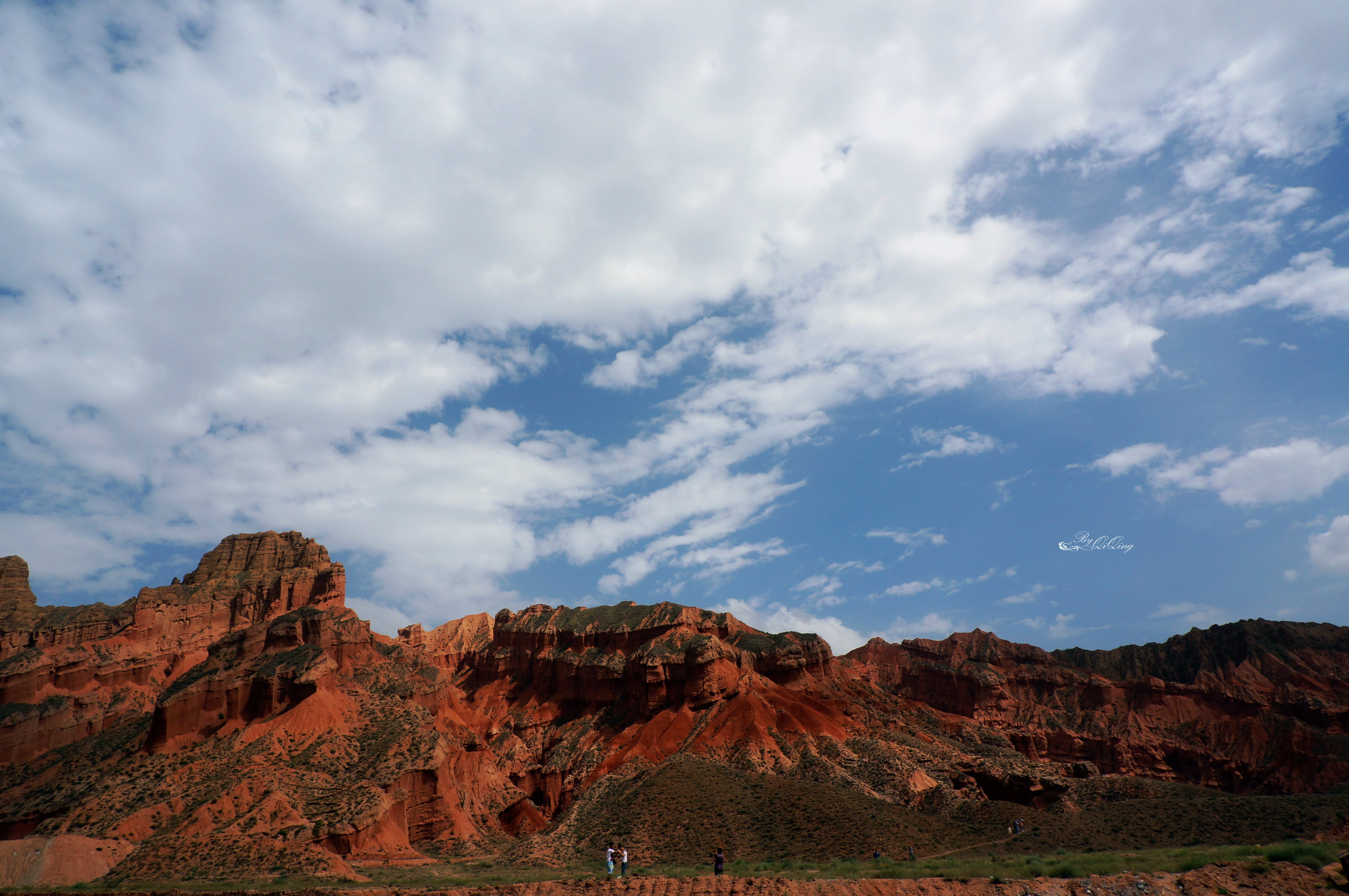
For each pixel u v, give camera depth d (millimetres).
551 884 53375
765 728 165625
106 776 117688
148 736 125812
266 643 147125
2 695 143375
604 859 107625
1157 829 85750
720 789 128125
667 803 123562
